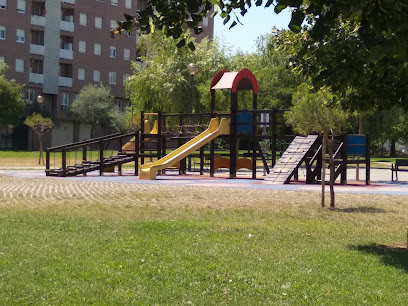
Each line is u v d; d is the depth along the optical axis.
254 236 10.44
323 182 16.06
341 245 9.84
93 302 6.14
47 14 75.31
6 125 72.62
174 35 6.73
